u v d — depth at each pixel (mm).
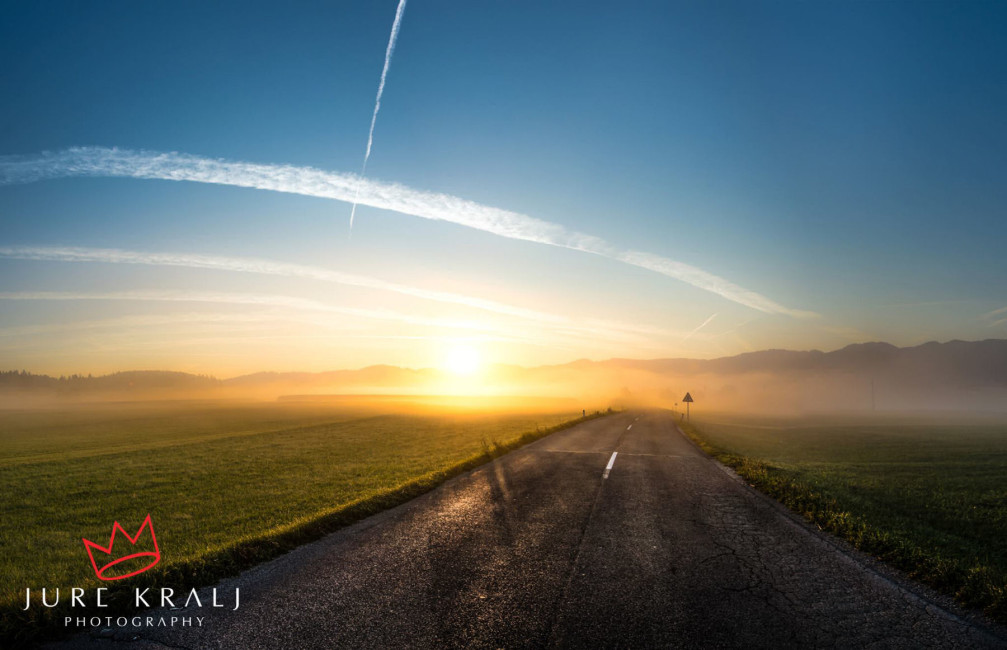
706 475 15672
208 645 4723
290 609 5523
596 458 19578
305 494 15305
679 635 5020
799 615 5543
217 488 17344
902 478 18312
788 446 35375
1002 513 12359
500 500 11617
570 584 6371
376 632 4992
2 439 46000
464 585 6285
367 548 7816
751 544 8258
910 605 5852
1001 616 5516
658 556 7562
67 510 14633
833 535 8875
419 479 13992
